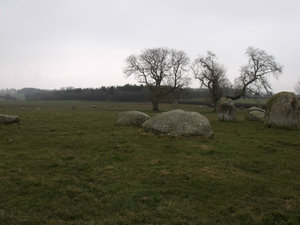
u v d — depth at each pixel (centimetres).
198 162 993
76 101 10019
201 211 621
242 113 4700
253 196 705
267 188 754
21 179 781
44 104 7681
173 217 589
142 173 862
